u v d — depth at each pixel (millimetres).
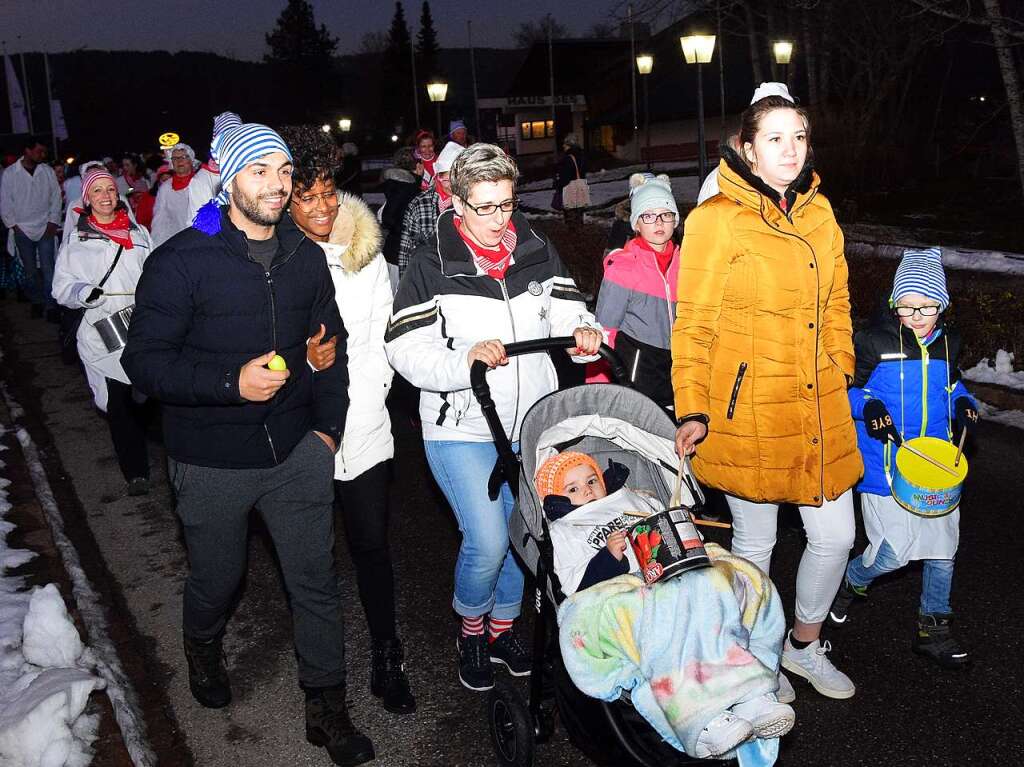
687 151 49062
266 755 3947
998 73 29734
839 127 25750
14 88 53969
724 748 2727
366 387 4008
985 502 6172
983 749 3812
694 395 3648
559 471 3514
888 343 4320
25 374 10688
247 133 3344
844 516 3902
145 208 12430
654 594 2965
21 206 12984
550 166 53094
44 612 4406
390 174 8594
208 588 3850
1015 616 4797
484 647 4195
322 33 96188
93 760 3738
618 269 5227
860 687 4273
